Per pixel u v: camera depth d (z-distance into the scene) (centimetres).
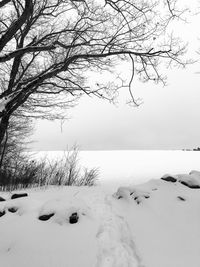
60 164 1292
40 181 1191
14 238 527
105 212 659
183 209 637
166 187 746
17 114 1391
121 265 461
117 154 4306
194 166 2253
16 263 468
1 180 1123
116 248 507
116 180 1448
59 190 955
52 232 535
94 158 3256
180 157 3416
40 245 502
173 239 542
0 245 516
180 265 464
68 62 548
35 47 494
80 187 1043
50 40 976
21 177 1157
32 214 600
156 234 561
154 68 660
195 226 575
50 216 580
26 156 1491
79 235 526
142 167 2175
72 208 589
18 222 575
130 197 725
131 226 595
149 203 677
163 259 482
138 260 481
